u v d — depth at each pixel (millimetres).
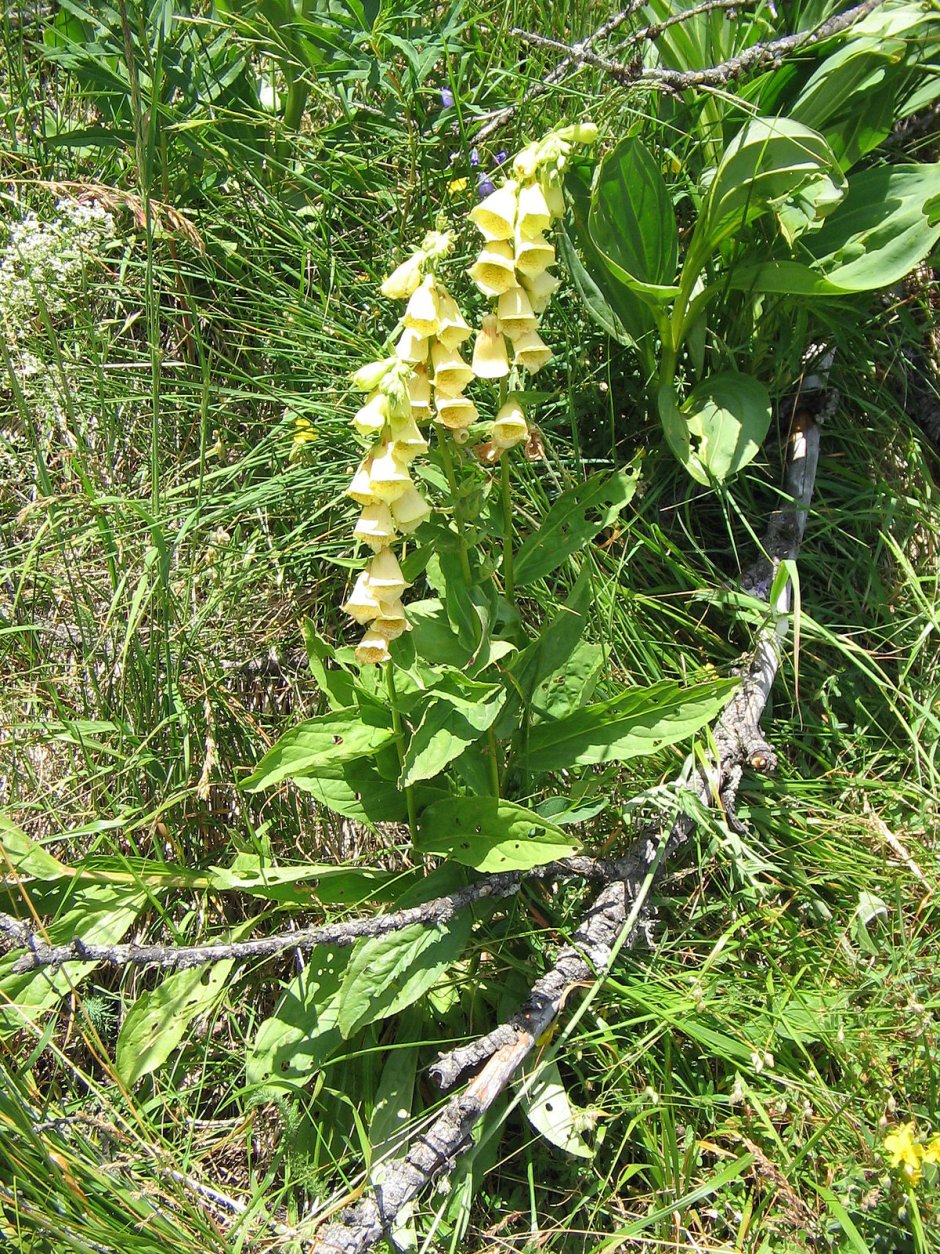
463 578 838
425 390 765
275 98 1269
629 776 987
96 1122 795
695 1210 833
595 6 1251
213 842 1012
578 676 926
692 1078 882
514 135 1177
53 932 884
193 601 1076
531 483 1062
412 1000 829
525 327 779
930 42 1031
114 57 1157
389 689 807
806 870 976
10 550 1057
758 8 1096
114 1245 743
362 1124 844
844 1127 828
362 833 1005
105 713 1015
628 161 1040
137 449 1139
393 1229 798
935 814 981
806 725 1062
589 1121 833
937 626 1059
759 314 1133
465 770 871
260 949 819
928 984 892
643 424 1157
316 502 1080
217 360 1181
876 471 1151
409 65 1158
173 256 1147
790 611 1072
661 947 919
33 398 1104
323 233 1171
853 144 1115
